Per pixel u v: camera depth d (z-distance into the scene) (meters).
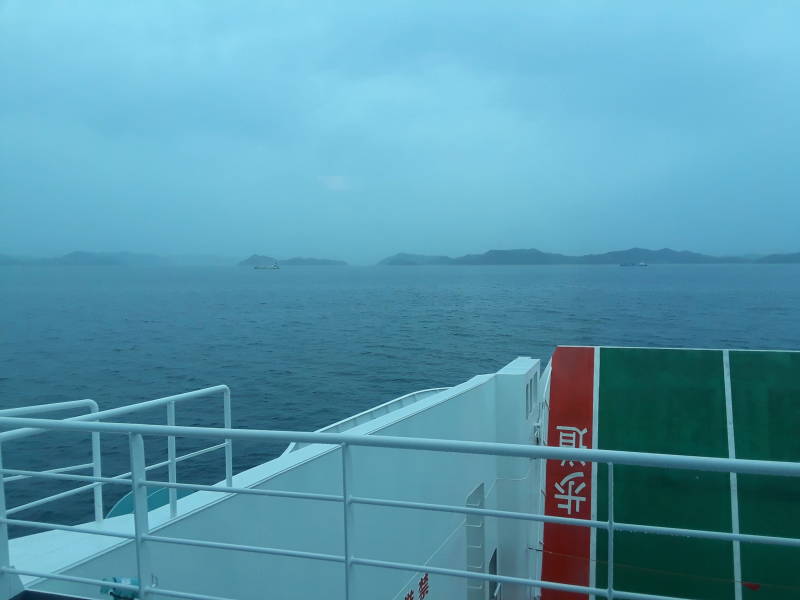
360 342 51.03
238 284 168.62
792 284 134.00
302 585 5.63
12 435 3.77
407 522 7.26
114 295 115.50
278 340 52.47
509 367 11.20
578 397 12.77
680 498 11.25
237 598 4.96
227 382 34.66
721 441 11.77
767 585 10.31
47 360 41.12
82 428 3.45
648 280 161.00
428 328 60.56
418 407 7.61
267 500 5.26
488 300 95.62
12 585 3.66
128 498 5.54
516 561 10.68
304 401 30.44
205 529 4.72
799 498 10.84
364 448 6.36
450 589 8.61
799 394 12.01
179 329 60.44
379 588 6.68
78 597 3.63
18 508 4.09
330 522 5.95
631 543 11.03
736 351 12.88
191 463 18.22
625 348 13.32
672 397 12.45
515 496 10.57
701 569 10.48
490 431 10.24
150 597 3.52
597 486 11.64
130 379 35.03
